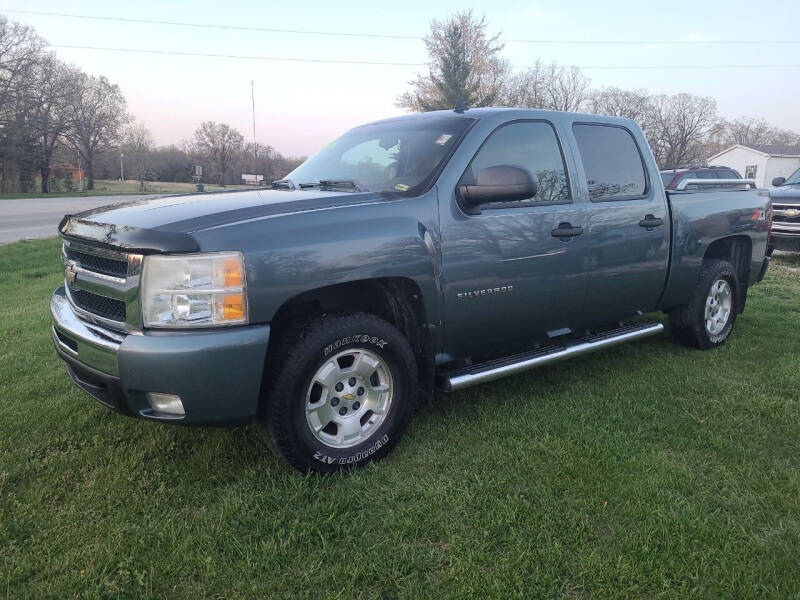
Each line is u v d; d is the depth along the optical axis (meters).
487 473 2.96
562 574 2.28
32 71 54.44
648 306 4.52
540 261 3.61
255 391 2.66
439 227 3.19
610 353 4.93
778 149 51.09
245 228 2.66
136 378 2.53
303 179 3.93
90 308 2.93
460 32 46.78
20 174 55.66
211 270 2.55
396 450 3.23
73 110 59.41
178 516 2.62
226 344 2.54
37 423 3.54
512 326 3.64
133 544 2.41
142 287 2.56
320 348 2.82
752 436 3.38
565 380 4.28
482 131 3.51
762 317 6.18
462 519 2.60
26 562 2.32
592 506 2.67
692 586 2.21
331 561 2.35
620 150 4.29
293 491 2.79
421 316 3.20
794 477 2.91
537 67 58.34
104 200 39.69
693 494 2.79
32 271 10.22
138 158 77.06
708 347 5.00
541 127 3.82
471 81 47.88
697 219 4.64
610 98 61.84
